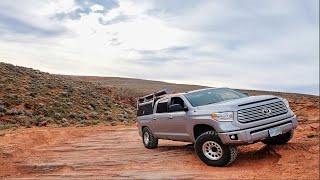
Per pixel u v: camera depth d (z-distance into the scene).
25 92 35.78
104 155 10.06
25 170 8.45
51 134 17.69
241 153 8.65
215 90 9.34
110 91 54.03
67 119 30.22
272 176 5.84
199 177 6.31
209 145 7.43
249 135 6.90
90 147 12.20
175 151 9.87
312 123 13.83
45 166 8.54
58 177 7.26
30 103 31.97
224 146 7.12
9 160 9.73
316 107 22.17
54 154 10.78
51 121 28.09
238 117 7.08
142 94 61.69
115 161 8.75
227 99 8.77
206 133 7.46
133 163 8.41
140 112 11.61
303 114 19.83
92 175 7.20
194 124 8.03
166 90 10.63
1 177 7.78
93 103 38.25
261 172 6.21
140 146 11.80
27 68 52.88
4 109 28.30
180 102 9.12
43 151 11.53
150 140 10.73
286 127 7.50
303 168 6.05
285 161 6.73
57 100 35.88
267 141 8.77
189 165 7.71
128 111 40.62
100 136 16.64
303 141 8.52
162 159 8.67
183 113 8.57
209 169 7.10
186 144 11.59
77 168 8.13
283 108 7.76
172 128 9.20
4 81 38.06
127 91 62.41
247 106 7.25
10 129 21.89
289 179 5.54
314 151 7.05
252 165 7.16
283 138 8.27
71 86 45.41
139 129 11.58
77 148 12.08
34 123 26.48
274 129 7.25
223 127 7.07
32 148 12.38
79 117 31.33
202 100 8.67
